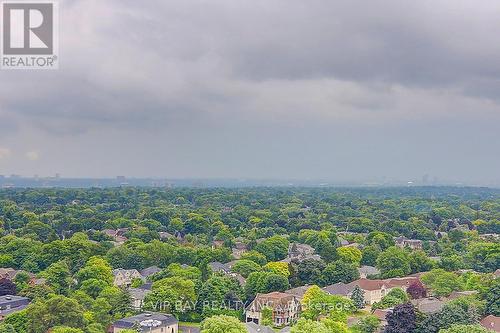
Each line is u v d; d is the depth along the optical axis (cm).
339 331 17750
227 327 17012
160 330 19925
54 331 16775
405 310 18700
